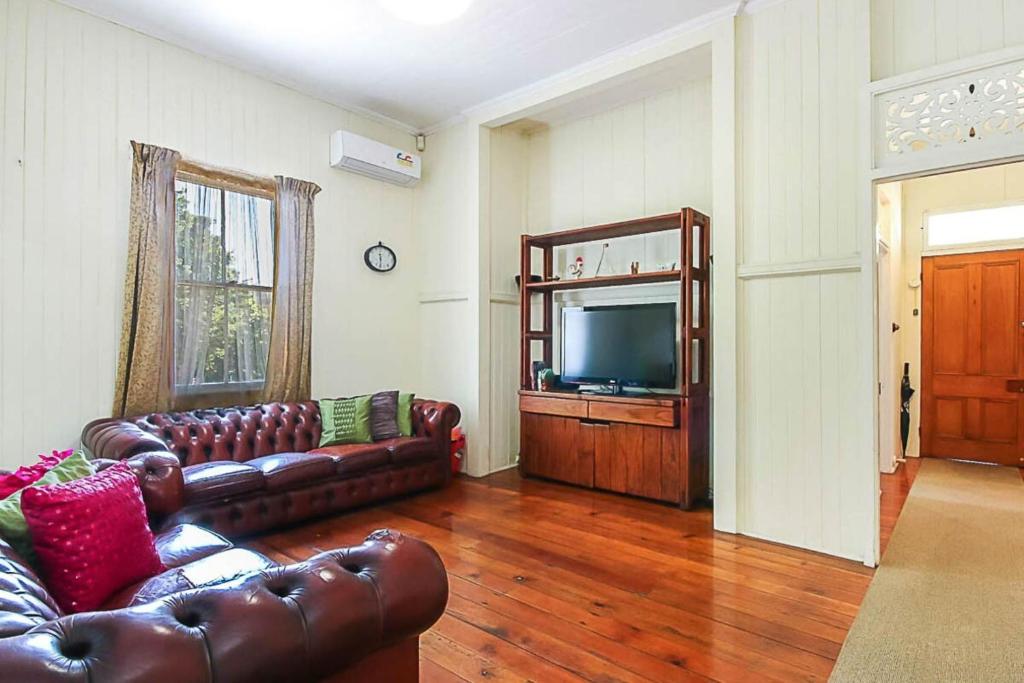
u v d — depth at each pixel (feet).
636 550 10.14
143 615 3.03
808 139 10.29
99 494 5.55
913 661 6.57
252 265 13.14
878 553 9.53
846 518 9.85
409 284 17.20
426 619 4.28
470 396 15.97
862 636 7.14
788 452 10.48
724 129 11.07
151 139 11.60
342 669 3.79
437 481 14.17
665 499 12.85
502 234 16.60
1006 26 8.55
